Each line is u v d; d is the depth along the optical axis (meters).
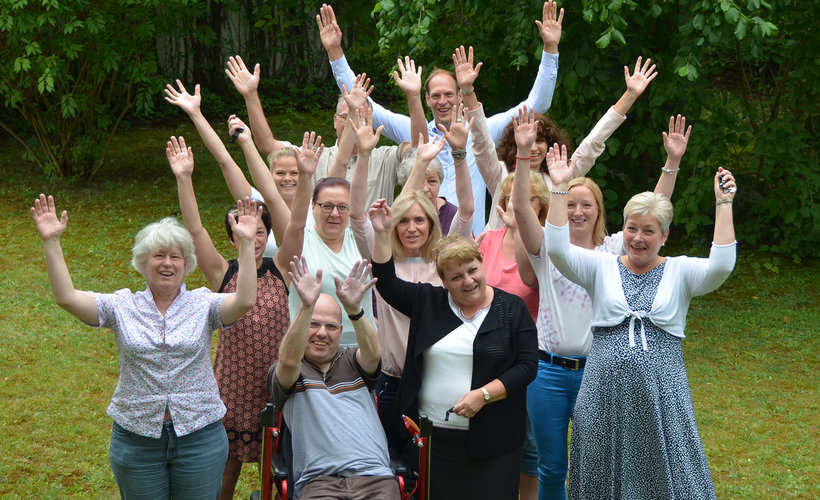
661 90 8.18
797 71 8.38
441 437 4.02
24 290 7.75
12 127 12.39
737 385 6.54
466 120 4.90
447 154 5.79
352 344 4.46
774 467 5.44
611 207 8.59
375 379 4.05
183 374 3.78
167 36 13.77
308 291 3.75
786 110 9.63
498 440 3.98
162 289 3.79
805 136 8.56
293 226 4.44
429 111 9.16
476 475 4.00
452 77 5.78
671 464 3.86
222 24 14.20
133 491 3.80
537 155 5.41
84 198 10.24
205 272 4.60
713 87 10.74
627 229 3.96
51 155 10.54
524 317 4.07
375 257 4.07
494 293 4.14
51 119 10.50
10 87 10.02
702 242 8.98
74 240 8.99
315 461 3.91
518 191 4.23
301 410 3.96
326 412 3.93
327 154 6.13
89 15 9.52
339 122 5.91
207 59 14.16
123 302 3.79
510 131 5.48
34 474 5.15
